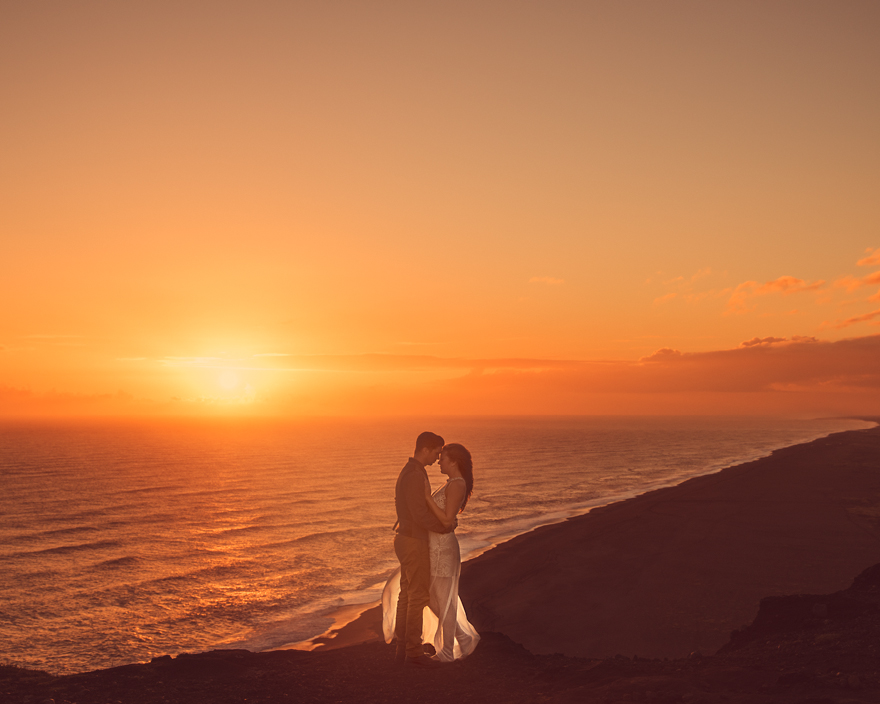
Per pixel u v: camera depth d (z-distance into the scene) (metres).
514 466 84.25
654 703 4.25
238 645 16.73
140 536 37.03
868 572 9.29
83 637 18.03
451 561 5.90
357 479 72.75
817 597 8.18
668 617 15.36
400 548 5.88
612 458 99.06
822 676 4.60
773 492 42.34
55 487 65.69
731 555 22.59
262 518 43.53
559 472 74.06
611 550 24.52
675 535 27.14
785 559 21.81
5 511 48.56
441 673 5.55
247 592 22.84
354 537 35.19
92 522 42.94
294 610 20.00
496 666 5.82
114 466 92.81
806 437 171.50
